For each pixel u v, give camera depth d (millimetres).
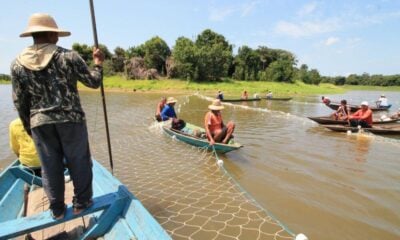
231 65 65875
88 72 2648
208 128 8945
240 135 12203
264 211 5387
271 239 4516
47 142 2566
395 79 90250
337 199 5969
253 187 6531
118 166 7867
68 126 2555
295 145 10430
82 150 2732
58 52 2488
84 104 24703
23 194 4488
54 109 2475
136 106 23484
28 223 2773
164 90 47375
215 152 8461
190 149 9547
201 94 41656
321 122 14617
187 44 55625
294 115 19109
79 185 2842
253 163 8234
